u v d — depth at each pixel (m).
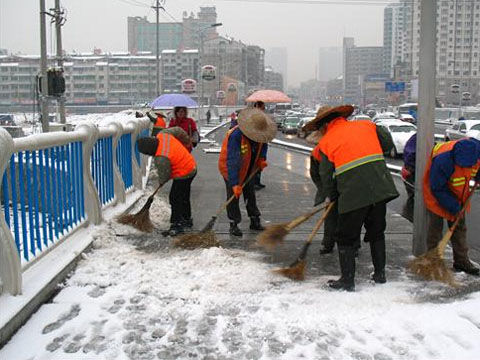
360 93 145.25
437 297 5.08
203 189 11.61
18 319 4.32
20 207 4.98
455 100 102.19
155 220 8.28
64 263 5.45
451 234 5.68
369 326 4.41
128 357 3.94
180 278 5.48
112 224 7.29
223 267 5.82
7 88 93.06
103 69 107.00
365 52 181.75
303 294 5.11
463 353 3.99
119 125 8.67
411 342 4.15
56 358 3.90
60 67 24.00
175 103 10.80
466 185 5.71
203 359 3.91
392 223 8.51
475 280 5.59
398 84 92.38
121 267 5.76
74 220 6.51
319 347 4.07
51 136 5.65
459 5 107.62
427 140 6.11
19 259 4.58
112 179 8.37
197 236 6.56
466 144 5.50
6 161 4.48
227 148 7.23
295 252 6.67
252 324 4.46
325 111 5.41
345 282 5.26
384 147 5.45
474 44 108.44
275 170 15.77
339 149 5.21
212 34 105.38
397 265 6.16
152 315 4.62
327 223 6.51
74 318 4.54
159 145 7.22
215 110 78.12
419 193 6.25
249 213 7.81
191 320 4.54
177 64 102.94
